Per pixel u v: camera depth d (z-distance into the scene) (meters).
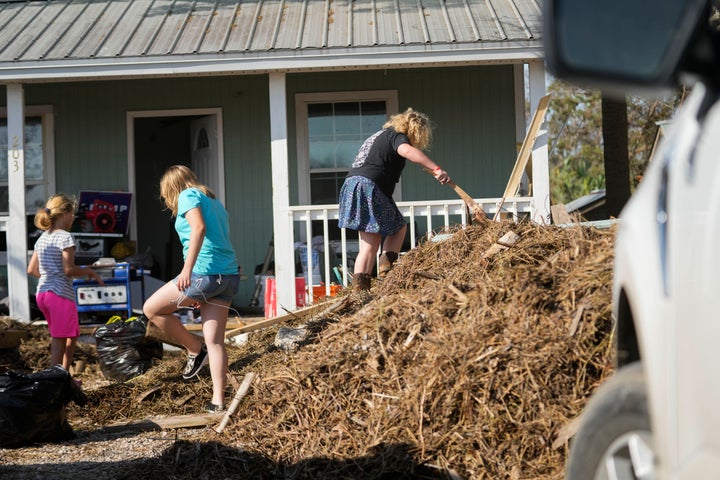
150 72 9.35
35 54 9.43
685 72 1.97
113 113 11.46
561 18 1.89
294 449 4.69
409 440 4.34
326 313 6.69
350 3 10.72
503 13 9.99
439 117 11.25
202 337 6.59
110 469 4.82
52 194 11.44
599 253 4.74
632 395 2.31
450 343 4.58
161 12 10.75
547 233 5.52
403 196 11.27
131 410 6.31
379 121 11.33
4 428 5.35
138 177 13.51
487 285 4.86
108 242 11.17
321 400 4.86
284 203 9.38
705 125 2.09
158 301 6.11
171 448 4.97
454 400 4.34
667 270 2.12
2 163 11.28
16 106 9.53
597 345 4.24
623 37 1.91
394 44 9.20
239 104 11.44
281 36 9.68
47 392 5.50
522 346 4.33
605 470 2.41
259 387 5.19
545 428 4.06
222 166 11.45
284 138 9.45
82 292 9.11
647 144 18.19
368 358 4.93
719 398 1.85
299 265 10.83
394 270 6.52
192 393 6.42
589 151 26.06
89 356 8.58
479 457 4.11
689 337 1.96
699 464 1.92
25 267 9.48
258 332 7.54
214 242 5.88
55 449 5.34
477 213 6.60
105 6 11.12
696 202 2.03
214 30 10.03
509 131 11.22
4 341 8.23
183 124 13.43
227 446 4.82
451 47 9.19
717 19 9.66
